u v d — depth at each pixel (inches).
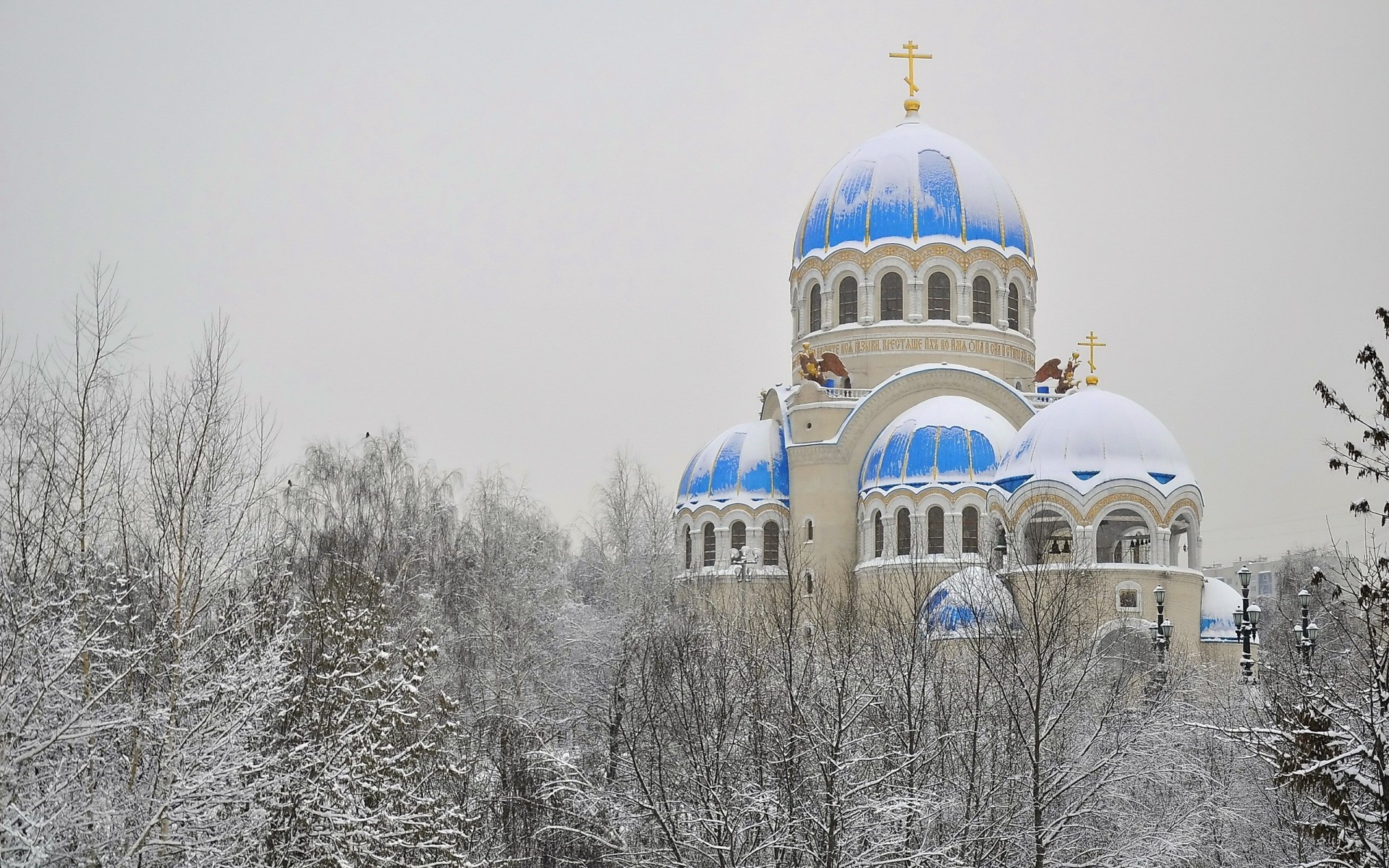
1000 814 1867.6
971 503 3612.2
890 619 2514.8
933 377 3964.1
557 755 1907.0
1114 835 1937.7
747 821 1716.3
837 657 2047.2
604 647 3314.5
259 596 1649.9
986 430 3710.6
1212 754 2138.3
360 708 1711.4
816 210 4347.9
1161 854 1846.7
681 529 4210.1
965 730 1969.7
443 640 3078.2
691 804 1736.0
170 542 1477.6
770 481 4128.9
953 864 1692.9
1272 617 4252.0
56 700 1280.8
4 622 1240.8
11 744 1214.9
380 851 1686.8
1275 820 1950.1
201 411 1539.1
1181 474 3297.2
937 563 3533.5
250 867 1403.8
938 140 4338.1
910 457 3693.4
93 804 1254.9
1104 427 3297.2
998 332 4173.2
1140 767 1987.0
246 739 1475.1
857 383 4136.3
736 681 2015.3
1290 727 1423.5
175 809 1310.3
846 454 3951.8
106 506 1502.2
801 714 1802.4
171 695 1352.1
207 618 1558.8
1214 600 3395.7
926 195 4185.5
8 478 1391.5
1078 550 3171.8
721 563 4037.9
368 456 3905.0
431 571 3580.2
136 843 1251.8
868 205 4205.2
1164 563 3233.3
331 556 2423.7
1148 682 2620.6
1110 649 2819.9
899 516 3700.8
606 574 4539.9
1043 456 3314.5
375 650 1754.4
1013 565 2829.7
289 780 1497.3
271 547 1797.5
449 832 1672.0
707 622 2876.5
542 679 2987.2
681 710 1844.2
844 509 3939.5
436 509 3878.0
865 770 1865.2
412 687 1743.4
